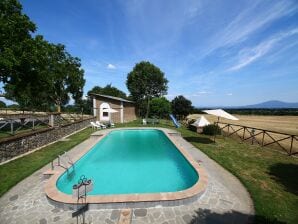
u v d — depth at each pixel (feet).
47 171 25.57
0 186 22.20
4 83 54.44
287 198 19.83
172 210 17.65
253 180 24.11
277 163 30.86
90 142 46.57
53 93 100.89
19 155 34.19
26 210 17.75
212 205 18.53
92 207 17.76
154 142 54.54
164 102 113.80
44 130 42.75
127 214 16.97
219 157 33.81
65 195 19.04
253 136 45.39
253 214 17.15
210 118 148.15
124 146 49.75
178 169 33.17
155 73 136.36
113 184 27.14
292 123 111.55
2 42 45.19
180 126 78.64
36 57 51.93
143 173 31.35
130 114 113.91
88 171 32.12
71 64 103.35
